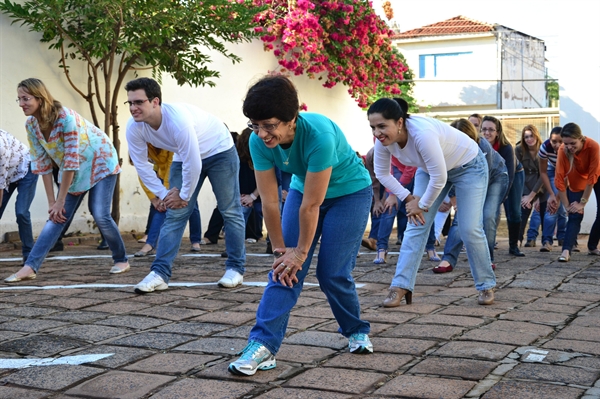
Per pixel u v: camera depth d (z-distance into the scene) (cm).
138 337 408
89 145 620
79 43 955
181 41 988
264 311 342
